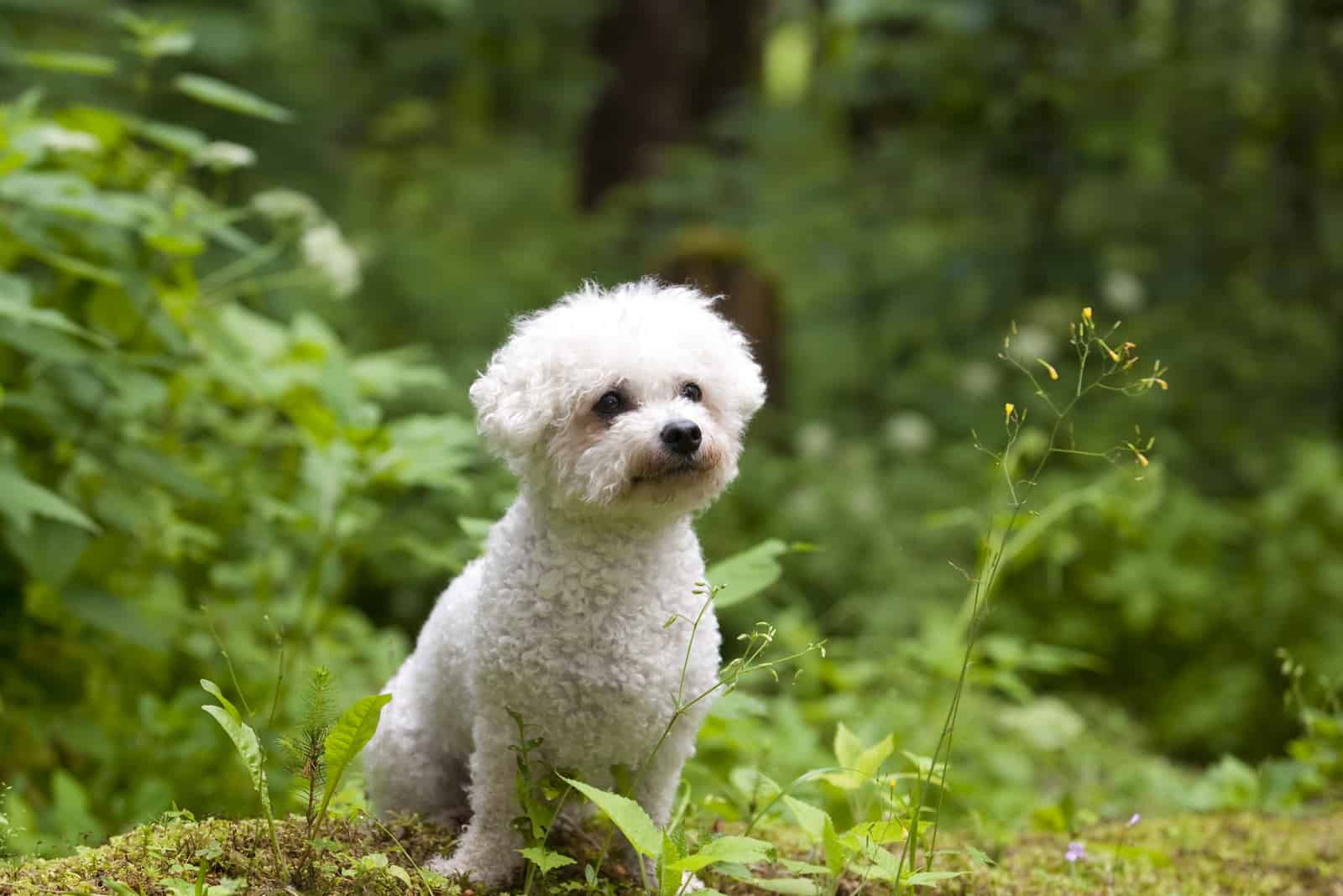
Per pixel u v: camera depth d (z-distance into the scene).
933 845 3.70
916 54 11.91
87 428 5.20
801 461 10.81
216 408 6.21
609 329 3.50
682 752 3.59
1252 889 4.45
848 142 14.62
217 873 3.30
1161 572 9.80
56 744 5.13
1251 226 12.38
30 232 5.00
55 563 4.63
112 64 5.43
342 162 13.66
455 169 19.55
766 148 15.79
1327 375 12.38
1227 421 11.86
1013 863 4.52
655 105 17.20
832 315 13.54
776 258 13.96
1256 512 10.52
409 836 3.75
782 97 19.19
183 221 5.43
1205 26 12.42
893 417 12.38
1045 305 12.04
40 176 4.89
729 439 3.62
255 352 5.77
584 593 3.39
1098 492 5.75
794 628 6.66
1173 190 12.46
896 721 6.46
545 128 22.38
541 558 3.41
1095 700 9.30
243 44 10.82
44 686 5.14
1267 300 12.46
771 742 5.15
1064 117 11.81
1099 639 9.91
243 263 6.00
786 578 9.77
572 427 3.44
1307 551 9.97
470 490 5.43
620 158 17.31
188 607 5.85
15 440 5.18
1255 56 11.96
